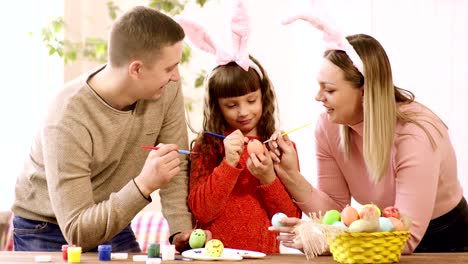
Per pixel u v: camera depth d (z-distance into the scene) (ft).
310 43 12.57
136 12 6.30
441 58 10.91
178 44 6.32
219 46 6.98
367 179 6.88
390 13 11.25
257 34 13.00
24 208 6.81
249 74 6.86
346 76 6.36
